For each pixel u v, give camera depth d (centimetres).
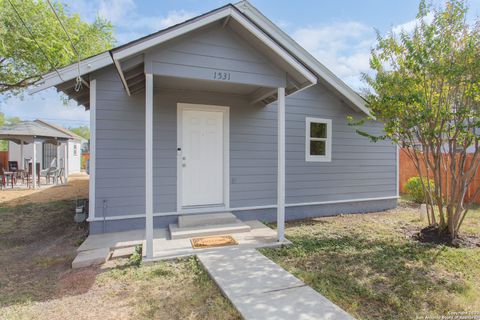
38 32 885
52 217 637
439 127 443
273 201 606
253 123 584
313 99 649
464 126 403
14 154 1722
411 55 441
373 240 460
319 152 671
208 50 380
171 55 362
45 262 377
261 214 595
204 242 425
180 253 382
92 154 472
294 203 627
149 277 322
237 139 571
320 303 259
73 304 266
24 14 848
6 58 968
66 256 398
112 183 484
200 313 249
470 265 356
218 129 563
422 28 442
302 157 638
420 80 437
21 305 265
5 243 468
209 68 380
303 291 282
